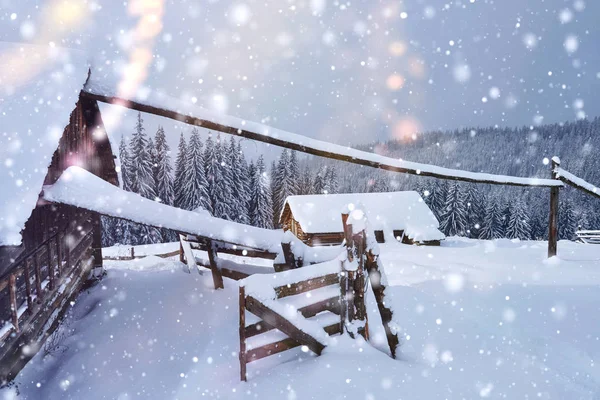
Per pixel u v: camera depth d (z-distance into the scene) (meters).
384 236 27.39
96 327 6.83
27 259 5.07
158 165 43.00
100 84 6.08
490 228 59.19
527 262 11.94
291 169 54.25
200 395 3.99
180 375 4.77
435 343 4.98
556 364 4.43
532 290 7.78
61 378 5.31
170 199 42.22
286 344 4.43
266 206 49.25
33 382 5.16
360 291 4.83
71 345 6.26
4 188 3.45
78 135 8.20
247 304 4.08
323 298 4.76
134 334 6.38
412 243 27.20
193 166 41.00
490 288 8.02
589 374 4.16
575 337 5.21
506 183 9.41
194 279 8.98
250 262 16.02
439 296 7.36
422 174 7.40
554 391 3.80
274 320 4.26
